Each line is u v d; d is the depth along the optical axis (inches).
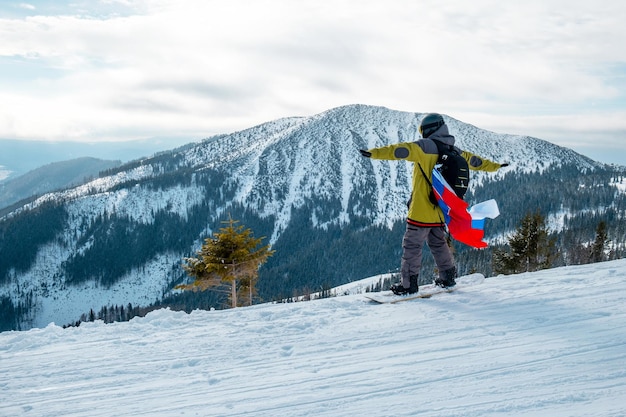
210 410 102.3
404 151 186.1
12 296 7342.5
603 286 203.9
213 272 824.9
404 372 119.6
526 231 1007.6
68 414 102.9
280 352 144.6
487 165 202.8
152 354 147.1
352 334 159.6
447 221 198.5
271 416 97.8
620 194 7121.1
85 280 7780.5
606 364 116.8
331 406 101.2
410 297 206.7
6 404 109.1
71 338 168.6
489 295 201.9
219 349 150.1
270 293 5930.1
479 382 109.7
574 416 88.4
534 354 127.3
